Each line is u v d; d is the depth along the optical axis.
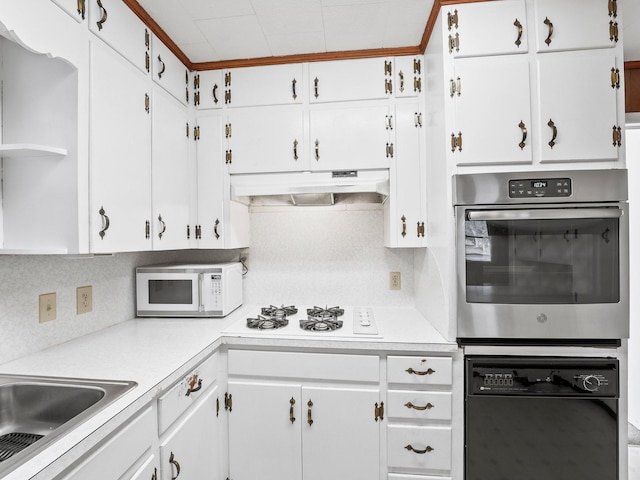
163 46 1.60
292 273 2.13
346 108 1.76
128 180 1.33
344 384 1.46
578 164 1.33
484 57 1.37
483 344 1.36
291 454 1.48
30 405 1.03
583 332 1.29
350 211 2.09
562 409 1.31
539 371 1.31
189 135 1.85
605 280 1.28
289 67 1.80
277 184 1.81
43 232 1.10
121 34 1.31
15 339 1.21
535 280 1.32
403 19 1.52
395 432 1.42
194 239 1.86
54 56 1.01
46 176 1.09
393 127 1.74
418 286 1.93
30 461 0.67
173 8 1.42
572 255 1.30
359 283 2.09
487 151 1.35
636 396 2.29
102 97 1.19
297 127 1.79
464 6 1.37
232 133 1.84
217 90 1.85
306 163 1.79
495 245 1.33
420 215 1.71
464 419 1.37
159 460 1.07
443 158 1.41
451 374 1.38
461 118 1.37
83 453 0.75
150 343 1.40
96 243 1.15
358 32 1.62
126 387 0.99
